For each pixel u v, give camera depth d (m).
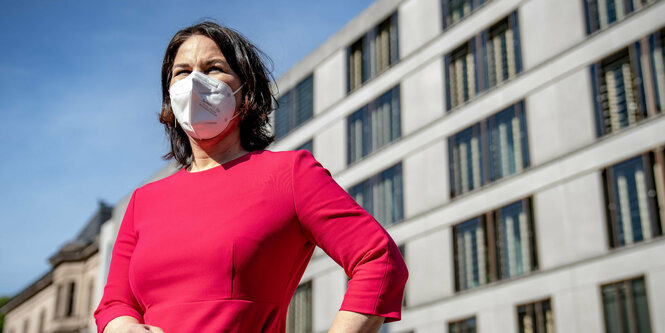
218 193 1.56
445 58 22.42
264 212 1.51
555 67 18.81
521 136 19.36
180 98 1.66
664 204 15.77
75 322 38.06
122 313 1.61
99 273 36.31
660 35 16.62
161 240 1.53
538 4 19.66
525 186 18.88
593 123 17.62
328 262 24.77
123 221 1.73
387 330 21.88
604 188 17.02
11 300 47.78
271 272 1.50
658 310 15.27
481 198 20.08
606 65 17.66
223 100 1.68
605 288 16.42
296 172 1.55
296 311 25.75
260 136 1.85
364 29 26.06
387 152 23.70
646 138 16.41
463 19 22.03
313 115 27.67
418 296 21.31
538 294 17.84
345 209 1.51
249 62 1.80
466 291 19.84
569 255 17.36
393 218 22.95
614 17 17.78
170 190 1.65
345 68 26.61
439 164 21.70
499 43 20.70
